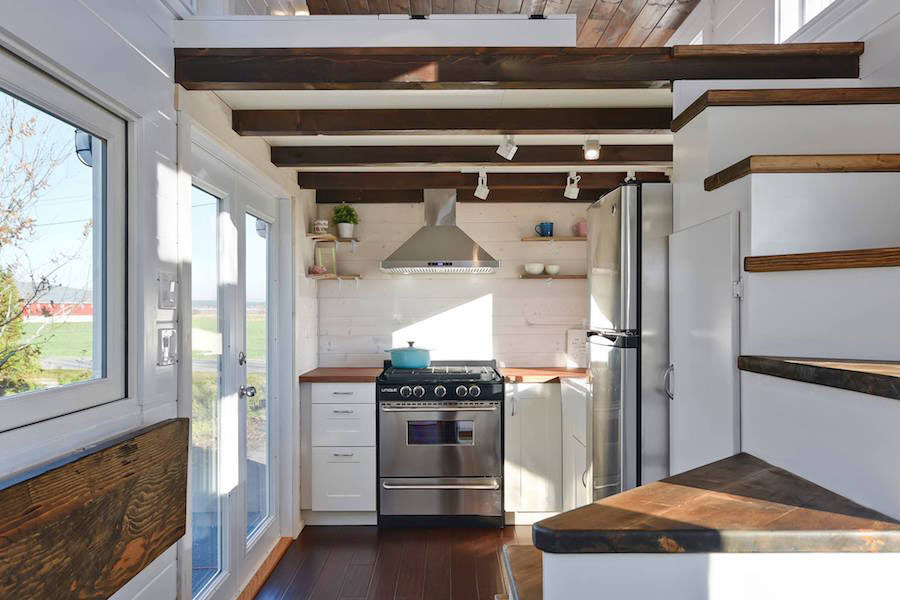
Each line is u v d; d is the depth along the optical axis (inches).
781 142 75.2
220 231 105.5
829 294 58.6
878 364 51.6
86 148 59.3
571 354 172.6
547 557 41.7
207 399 98.7
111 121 63.2
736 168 67.2
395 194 173.0
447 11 121.5
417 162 127.8
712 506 46.3
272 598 113.4
